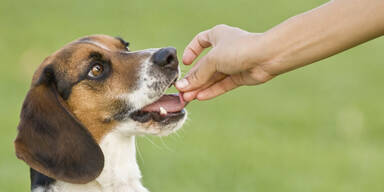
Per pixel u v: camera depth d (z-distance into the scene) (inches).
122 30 625.9
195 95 176.7
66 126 180.2
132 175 192.4
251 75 160.6
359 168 324.5
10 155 331.0
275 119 405.4
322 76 516.4
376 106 434.0
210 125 382.0
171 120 187.9
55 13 699.4
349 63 556.1
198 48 183.0
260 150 340.2
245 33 160.2
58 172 178.2
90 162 179.9
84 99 187.2
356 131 382.6
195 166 306.5
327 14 146.9
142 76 187.8
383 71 529.7
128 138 191.8
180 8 722.2
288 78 510.6
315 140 369.4
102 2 744.3
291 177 307.1
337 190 295.3
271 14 701.3
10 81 481.4
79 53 188.4
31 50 568.7
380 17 140.1
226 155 324.8
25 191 287.0
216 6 732.7
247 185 294.5
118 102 188.1
